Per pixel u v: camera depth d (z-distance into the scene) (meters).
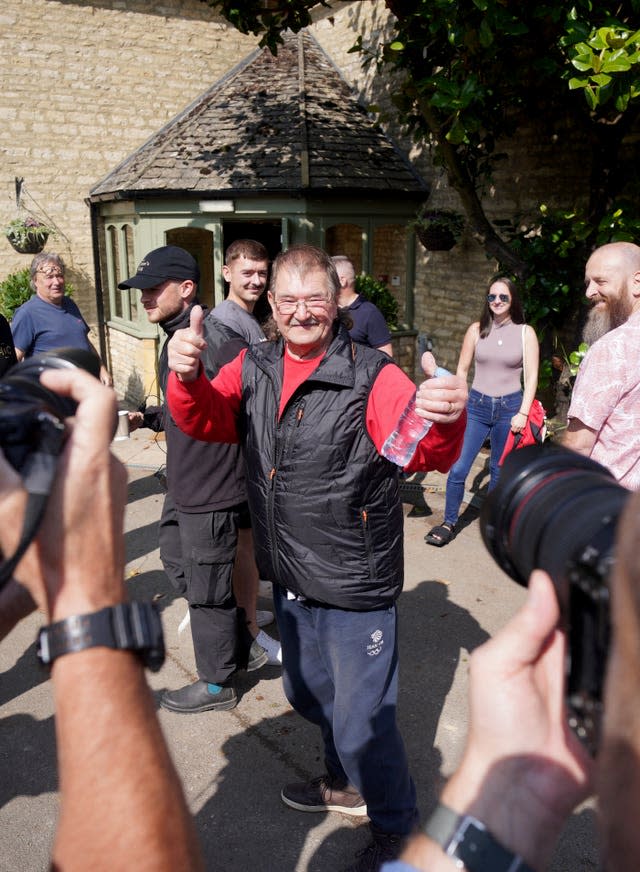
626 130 5.48
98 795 0.65
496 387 4.86
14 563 0.64
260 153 8.44
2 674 3.51
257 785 2.78
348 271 4.73
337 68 9.80
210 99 9.62
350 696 2.17
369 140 8.77
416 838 0.68
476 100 5.31
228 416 2.38
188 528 2.96
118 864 0.64
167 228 8.71
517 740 0.67
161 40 9.56
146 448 7.11
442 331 8.61
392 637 2.21
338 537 2.13
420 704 3.22
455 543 4.96
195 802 2.70
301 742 3.02
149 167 8.73
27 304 5.02
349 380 2.11
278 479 2.18
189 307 3.06
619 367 2.39
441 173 7.89
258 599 4.17
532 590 0.67
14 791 2.75
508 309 4.77
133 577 4.53
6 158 9.03
